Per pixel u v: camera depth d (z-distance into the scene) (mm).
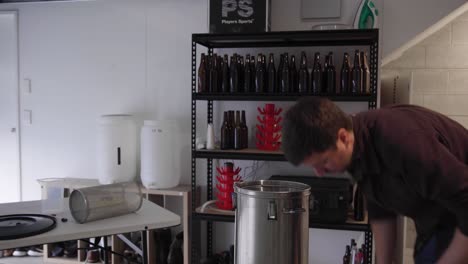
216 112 3123
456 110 2818
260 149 2848
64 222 1747
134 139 3217
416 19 2775
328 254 3025
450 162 1116
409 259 2707
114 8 3316
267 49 3002
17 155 3609
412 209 1380
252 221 1808
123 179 3115
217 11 2746
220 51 3072
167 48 3232
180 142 3240
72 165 3492
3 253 3314
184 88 3219
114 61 3344
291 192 1767
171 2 3199
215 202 2965
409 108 1347
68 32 3422
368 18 2734
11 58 3598
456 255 1153
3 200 3695
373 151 1251
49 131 3523
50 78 3488
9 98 3629
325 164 1242
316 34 2531
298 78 2678
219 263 2996
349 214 2666
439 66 2820
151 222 1776
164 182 2996
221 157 2746
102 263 3076
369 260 2574
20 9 3504
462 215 1102
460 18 2760
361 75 2543
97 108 3406
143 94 3303
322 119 1171
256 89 2717
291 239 1785
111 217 1830
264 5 2688
